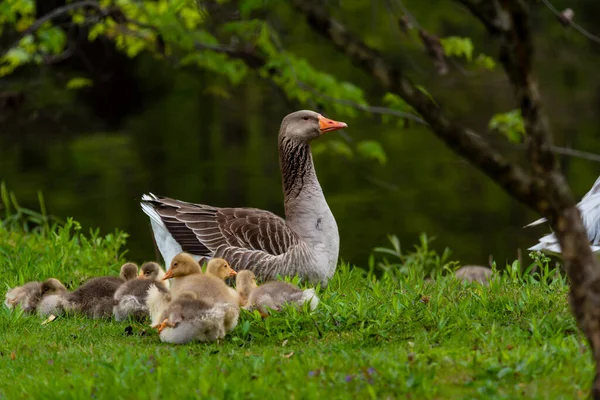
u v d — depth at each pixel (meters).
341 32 6.48
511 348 8.39
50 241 14.82
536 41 43.88
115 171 34.38
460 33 36.91
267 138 40.44
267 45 18.98
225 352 9.09
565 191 6.36
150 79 43.34
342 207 29.73
